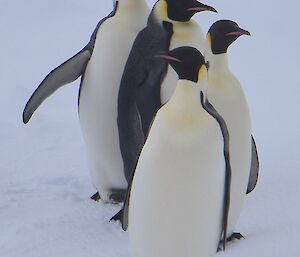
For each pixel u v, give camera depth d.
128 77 11.80
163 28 11.18
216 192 8.66
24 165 15.78
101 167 12.99
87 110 12.63
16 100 22.31
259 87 22.73
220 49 10.02
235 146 10.16
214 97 9.88
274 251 10.27
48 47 29.66
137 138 12.14
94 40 12.30
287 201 12.41
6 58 28.00
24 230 11.78
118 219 12.14
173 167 8.43
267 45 27.84
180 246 8.95
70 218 12.33
